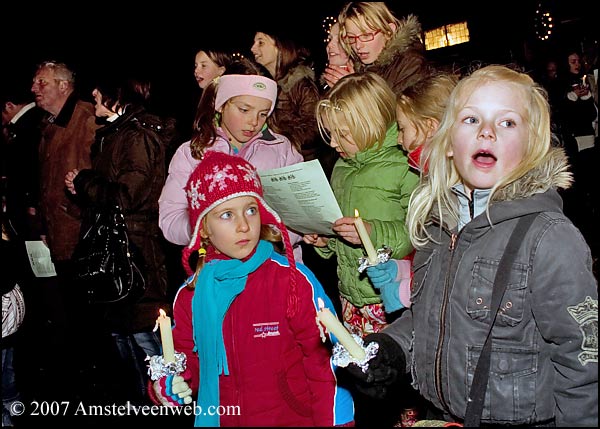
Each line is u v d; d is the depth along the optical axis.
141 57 7.30
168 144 4.28
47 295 4.44
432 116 2.55
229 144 3.14
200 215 2.26
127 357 3.82
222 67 4.26
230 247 2.22
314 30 7.14
